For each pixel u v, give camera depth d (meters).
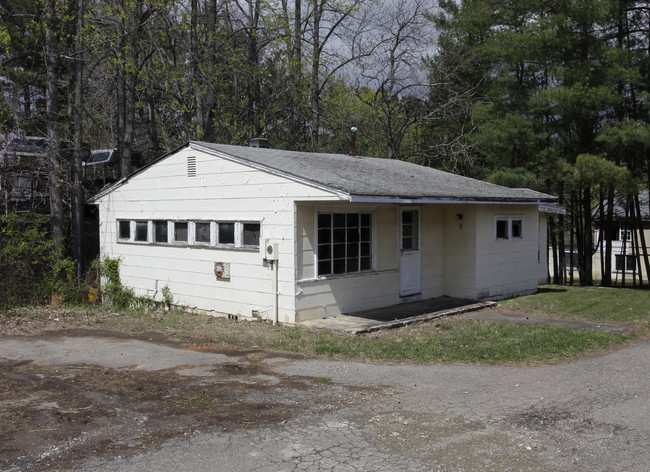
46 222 18.02
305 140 26.00
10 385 6.75
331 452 4.79
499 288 14.65
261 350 8.79
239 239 11.73
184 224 13.09
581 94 17.97
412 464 4.55
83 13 18.52
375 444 4.96
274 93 23.92
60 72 22.42
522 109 21.02
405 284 13.27
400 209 13.10
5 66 18.45
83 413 5.73
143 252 14.09
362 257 12.28
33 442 4.98
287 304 10.81
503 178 20.64
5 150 16.69
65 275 16.31
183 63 21.67
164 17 20.42
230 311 11.95
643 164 19.69
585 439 5.05
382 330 10.27
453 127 26.09
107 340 9.57
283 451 4.81
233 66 21.55
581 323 11.20
